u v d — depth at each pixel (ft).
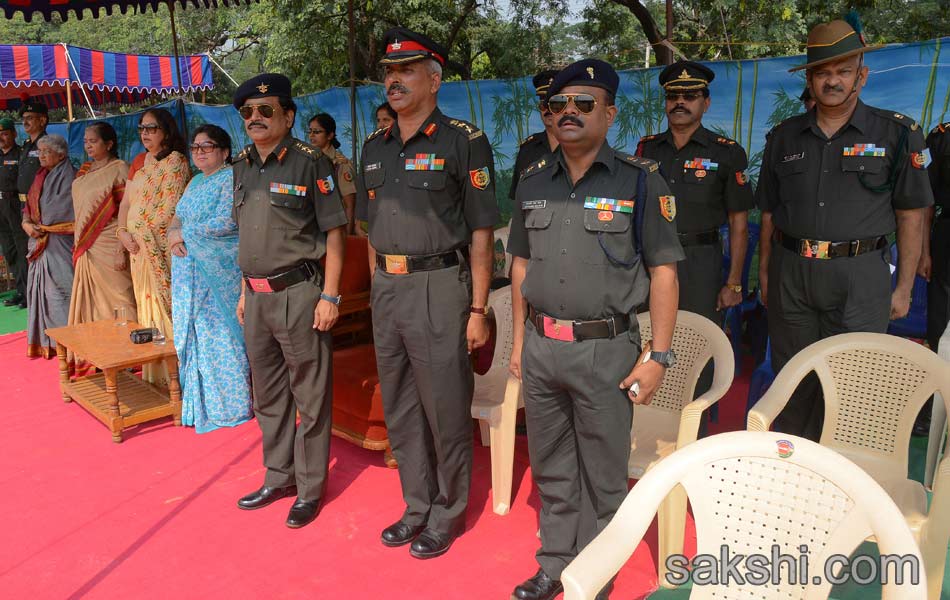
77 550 10.02
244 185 10.18
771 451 5.98
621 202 7.30
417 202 8.87
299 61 48.14
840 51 8.91
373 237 9.33
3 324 23.12
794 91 15.43
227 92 74.74
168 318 15.39
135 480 12.09
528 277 7.91
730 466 6.07
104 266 17.47
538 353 7.89
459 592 8.82
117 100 49.93
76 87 45.03
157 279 15.12
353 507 10.98
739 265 12.05
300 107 23.75
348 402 12.44
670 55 20.67
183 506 11.17
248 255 10.10
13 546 10.16
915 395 8.24
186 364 14.06
